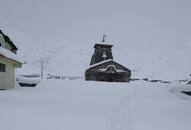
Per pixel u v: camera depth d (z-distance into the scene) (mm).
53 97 17656
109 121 9461
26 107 11492
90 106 13734
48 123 8281
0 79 23703
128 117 10695
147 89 29641
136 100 19328
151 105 16156
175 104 17438
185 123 9836
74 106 13312
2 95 16438
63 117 9602
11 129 7121
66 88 28438
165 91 29141
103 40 61031
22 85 31266
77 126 8188
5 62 24984
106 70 49938
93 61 61469
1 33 29406
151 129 8391
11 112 9680
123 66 50625
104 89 28453
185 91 29250
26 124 7867
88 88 28719
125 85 32250
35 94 18875
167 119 10641
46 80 32375
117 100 18359
